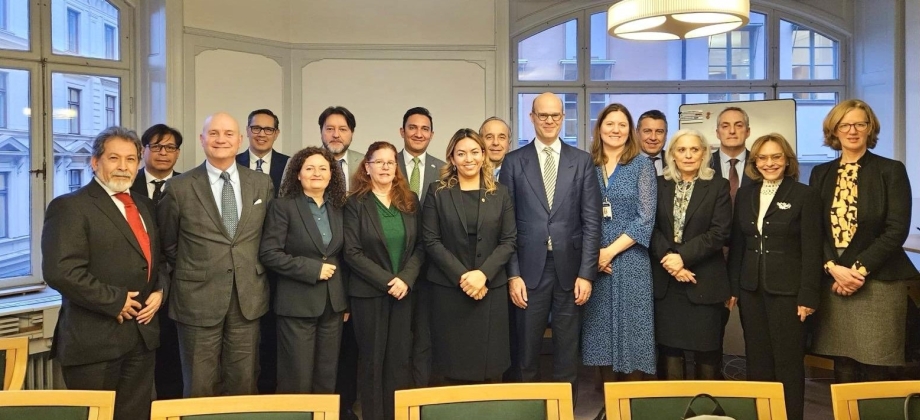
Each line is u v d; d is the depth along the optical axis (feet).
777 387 5.79
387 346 9.64
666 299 10.00
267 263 9.09
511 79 19.27
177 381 11.03
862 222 9.24
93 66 14.11
